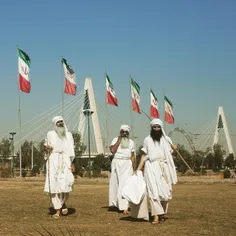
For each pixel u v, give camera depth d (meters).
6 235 8.30
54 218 10.66
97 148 66.81
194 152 66.69
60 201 11.02
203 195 17.11
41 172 58.59
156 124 10.24
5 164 53.09
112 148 12.59
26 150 76.00
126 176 12.33
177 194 17.67
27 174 57.06
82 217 10.88
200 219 10.41
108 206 13.26
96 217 10.88
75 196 16.78
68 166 11.21
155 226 9.42
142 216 10.20
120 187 11.98
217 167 86.62
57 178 10.97
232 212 11.68
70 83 36.94
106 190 20.61
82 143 65.31
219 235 8.40
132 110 43.59
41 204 13.68
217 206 13.07
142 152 10.28
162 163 10.09
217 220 10.23
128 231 8.77
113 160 12.59
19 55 36.19
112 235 8.34
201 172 60.72
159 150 10.13
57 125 11.36
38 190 20.50
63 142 11.27
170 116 48.72
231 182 31.06
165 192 9.90
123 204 11.57
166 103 48.56
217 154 86.94
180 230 8.90
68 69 36.66
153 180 9.96
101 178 41.47
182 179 38.47
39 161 61.16
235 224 9.64
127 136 12.67
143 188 10.16
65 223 9.84
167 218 10.61
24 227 9.23
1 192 18.95
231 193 18.19
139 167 10.39
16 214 11.35
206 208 12.56
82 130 66.06
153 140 10.19
